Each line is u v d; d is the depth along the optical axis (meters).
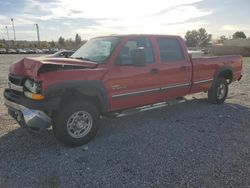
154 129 5.30
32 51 71.12
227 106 7.20
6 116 6.09
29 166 3.77
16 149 4.33
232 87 10.42
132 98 5.19
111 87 4.79
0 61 29.98
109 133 5.09
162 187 3.25
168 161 3.91
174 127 5.43
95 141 4.70
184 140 4.72
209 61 6.81
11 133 5.02
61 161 3.93
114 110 5.05
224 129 5.32
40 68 4.04
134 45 5.25
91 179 3.45
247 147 4.43
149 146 4.46
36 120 4.09
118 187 3.26
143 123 5.68
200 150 4.30
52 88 4.04
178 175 3.52
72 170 3.67
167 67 5.71
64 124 4.27
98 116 4.71
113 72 4.78
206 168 3.70
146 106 5.66
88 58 5.07
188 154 4.14
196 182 3.35
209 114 6.38
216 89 7.21
